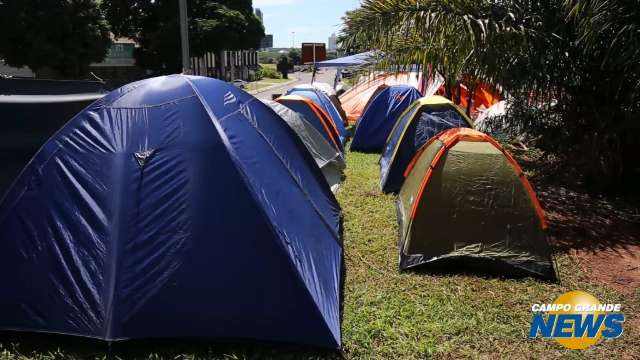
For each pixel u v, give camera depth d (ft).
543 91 21.77
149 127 13.32
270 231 12.43
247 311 12.04
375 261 17.29
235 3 110.32
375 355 12.14
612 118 21.62
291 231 13.39
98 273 11.98
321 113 33.24
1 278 12.18
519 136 30.55
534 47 20.49
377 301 14.57
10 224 12.48
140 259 12.08
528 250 16.31
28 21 70.49
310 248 13.99
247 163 13.55
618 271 16.60
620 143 22.99
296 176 16.90
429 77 24.64
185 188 12.63
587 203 23.29
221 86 15.76
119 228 12.23
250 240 12.35
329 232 16.55
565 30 20.59
